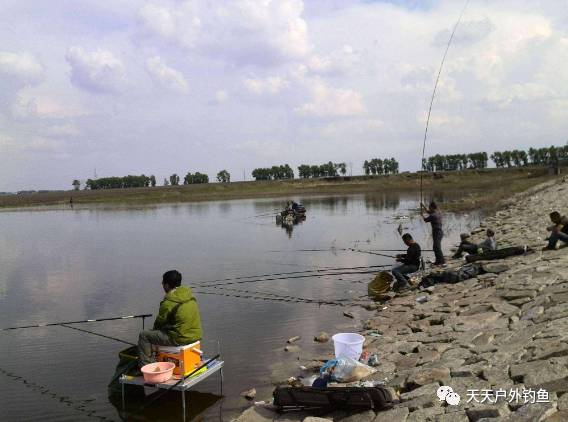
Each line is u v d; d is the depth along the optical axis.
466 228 28.16
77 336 11.16
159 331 7.50
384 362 7.91
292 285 15.68
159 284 17.11
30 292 16.36
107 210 70.19
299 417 6.33
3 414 7.29
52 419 7.11
